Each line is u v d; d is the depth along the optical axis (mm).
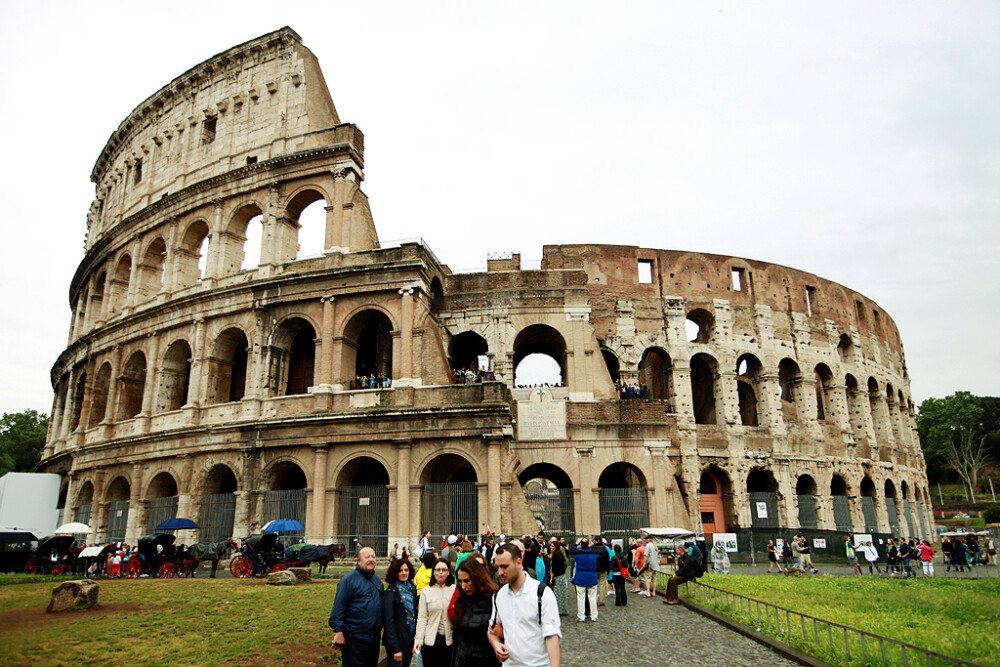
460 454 46125
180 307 56781
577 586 25422
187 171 62469
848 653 16344
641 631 22875
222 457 50688
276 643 19609
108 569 41688
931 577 39781
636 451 54625
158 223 62219
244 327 53375
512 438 49562
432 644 13422
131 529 53719
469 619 11398
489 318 57750
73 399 69250
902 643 14172
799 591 30047
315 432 48188
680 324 65125
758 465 63938
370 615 12742
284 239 55250
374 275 50094
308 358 55812
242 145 59531
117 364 62188
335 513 46938
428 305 52125
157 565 40625
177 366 58406
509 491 45281
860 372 75625
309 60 59750
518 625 9922
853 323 77250
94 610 25734
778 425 66062
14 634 20828
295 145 56625
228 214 57875
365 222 53594
